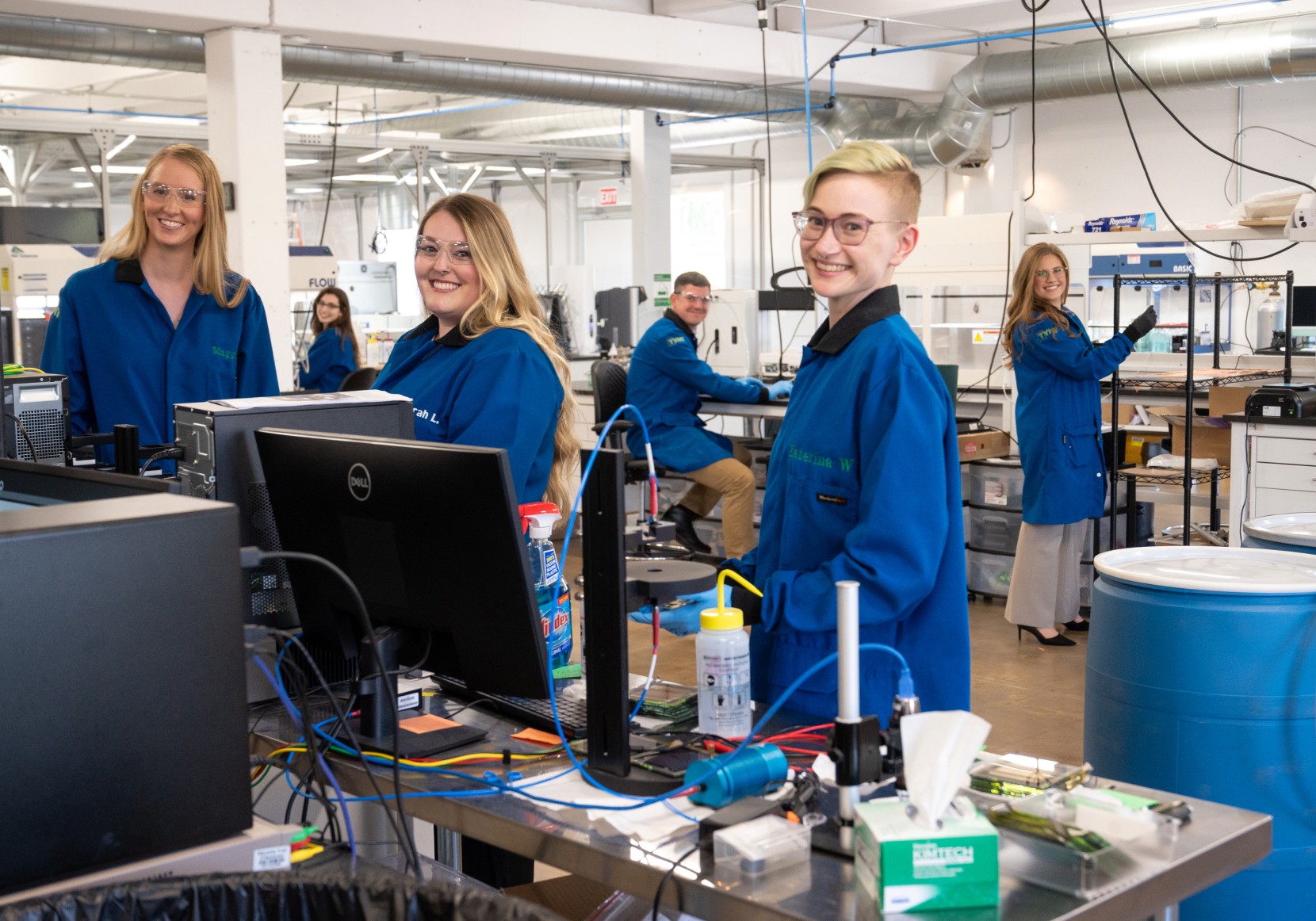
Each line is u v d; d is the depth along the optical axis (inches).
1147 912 44.3
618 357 323.9
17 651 37.9
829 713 64.2
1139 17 300.7
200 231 110.3
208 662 42.5
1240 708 75.7
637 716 63.4
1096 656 83.8
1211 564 84.0
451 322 87.4
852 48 335.9
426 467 54.9
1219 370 219.8
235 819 43.8
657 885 46.1
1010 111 381.1
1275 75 279.7
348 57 270.8
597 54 286.7
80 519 39.9
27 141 364.5
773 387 238.1
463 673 58.2
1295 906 76.2
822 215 66.1
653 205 380.2
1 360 74.1
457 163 432.5
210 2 237.0
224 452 66.6
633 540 66.0
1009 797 48.9
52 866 39.3
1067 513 180.4
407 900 36.2
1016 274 183.3
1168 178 359.6
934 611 65.2
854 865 45.8
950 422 64.7
